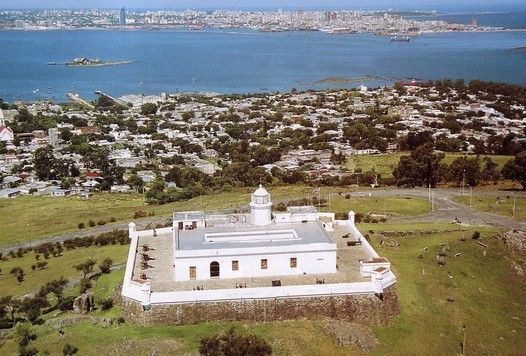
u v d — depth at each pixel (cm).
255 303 9431
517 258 12962
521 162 18662
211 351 8444
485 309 10938
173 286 9719
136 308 9394
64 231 17212
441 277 11638
